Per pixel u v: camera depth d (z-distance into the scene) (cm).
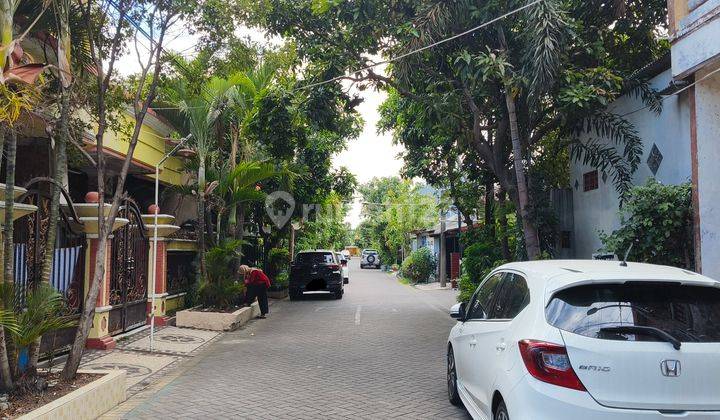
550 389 385
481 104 1352
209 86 1390
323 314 1684
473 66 1153
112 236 1059
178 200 1912
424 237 4244
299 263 2191
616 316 399
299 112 1338
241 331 1335
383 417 632
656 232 905
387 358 991
